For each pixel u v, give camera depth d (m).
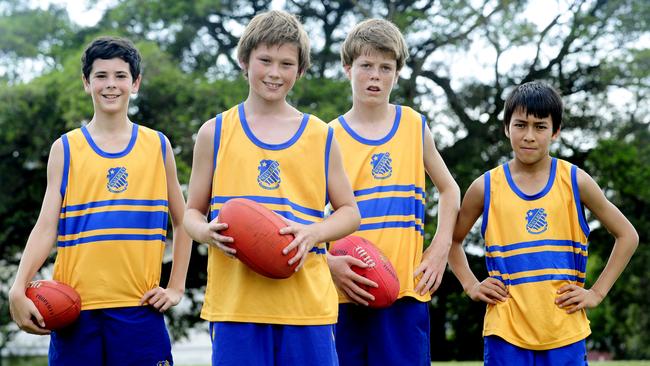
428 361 4.71
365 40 4.71
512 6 19.45
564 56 19.83
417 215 4.78
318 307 3.77
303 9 21.44
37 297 4.37
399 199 4.73
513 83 20.08
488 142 20.12
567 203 4.68
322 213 3.96
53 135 18.67
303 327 3.74
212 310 3.82
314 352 3.74
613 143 19.11
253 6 21.36
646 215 19.83
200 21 21.09
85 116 17.34
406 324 4.62
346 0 20.81
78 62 18.48
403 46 4.83
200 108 18.28
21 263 4.46
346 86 18.33
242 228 3.57
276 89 3.89
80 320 4.52
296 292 3.75
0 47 20.75
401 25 19.05
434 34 19.23
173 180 4.86
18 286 4.38
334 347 3.85
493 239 4.73
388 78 4.74
